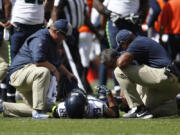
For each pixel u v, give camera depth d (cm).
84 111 2380
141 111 2478
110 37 3162
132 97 2472
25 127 2144
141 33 3166
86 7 3709
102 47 3359
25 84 2483
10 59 2897
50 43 2492
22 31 2880
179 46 3828
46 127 2139
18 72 2483
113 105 2486
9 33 2886
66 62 3366
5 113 2548
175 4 3781
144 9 3206
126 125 2192
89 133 1995
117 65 2428
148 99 2534
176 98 2705
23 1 2875
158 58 2459
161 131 2061
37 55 2433
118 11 3141
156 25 4112
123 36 2542
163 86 2459
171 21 3797
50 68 2467
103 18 3344
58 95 3253
